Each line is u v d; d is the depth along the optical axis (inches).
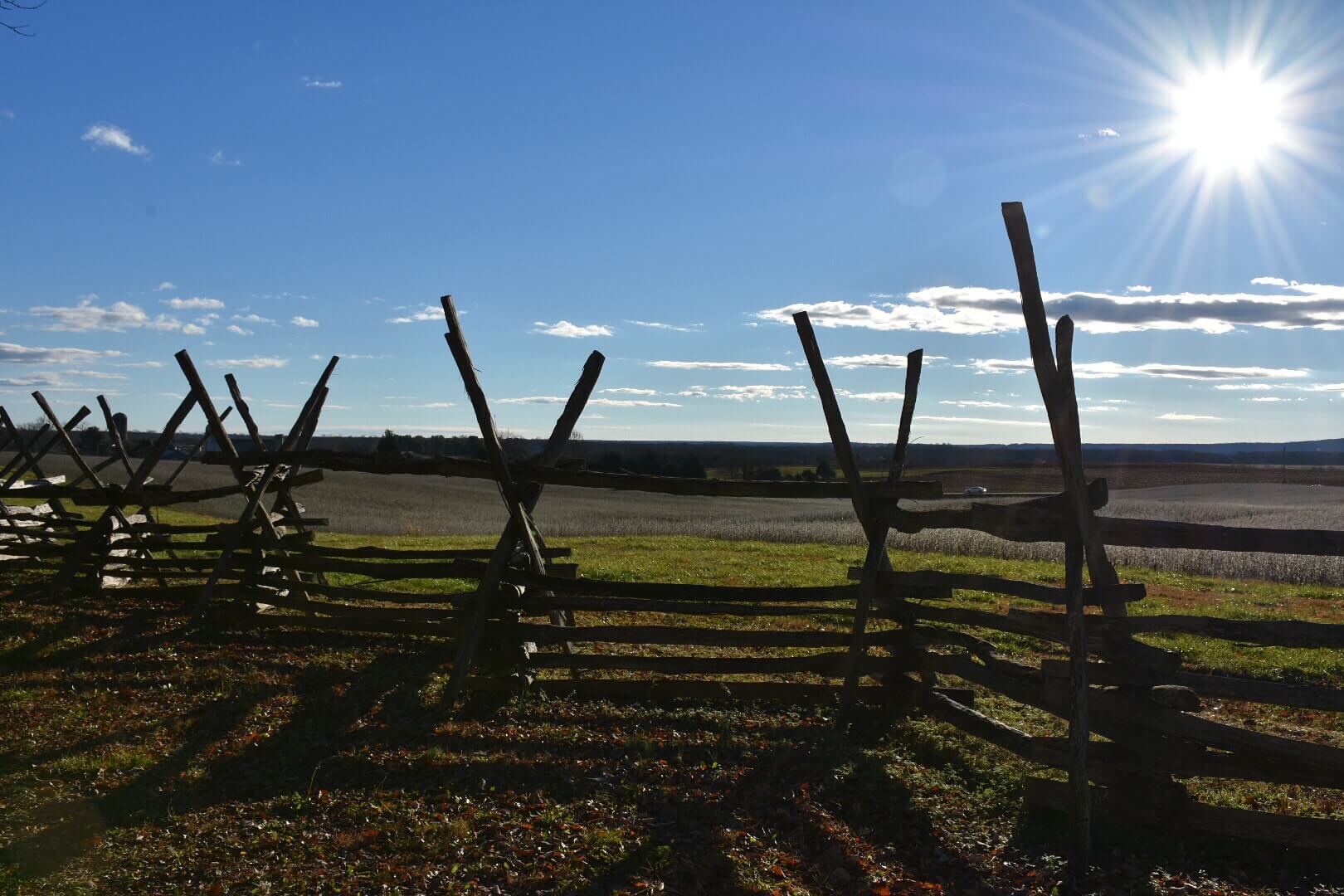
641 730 294.2
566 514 1877.5
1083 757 208.2
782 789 245.8
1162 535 206.2
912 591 294.7
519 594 332.2
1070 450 213.0
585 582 328.2
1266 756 201.0
